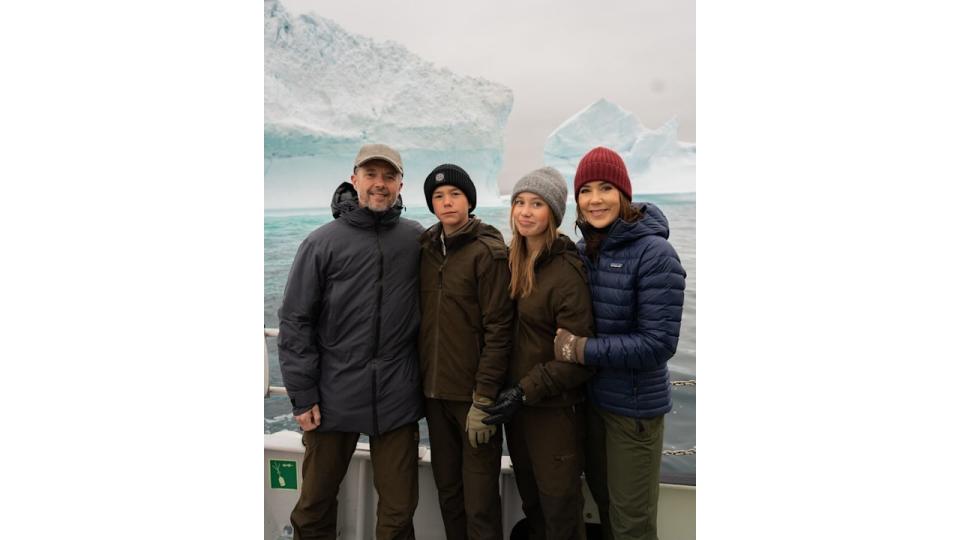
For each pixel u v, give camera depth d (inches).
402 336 52.1
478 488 50.9
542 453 49.1
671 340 44.3
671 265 44.3
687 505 61.5
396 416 52.1
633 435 48.0
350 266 50.6
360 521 65.4
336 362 51.7
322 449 53.3
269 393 66.5
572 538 49.9
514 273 48.4
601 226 47.2
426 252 52.9
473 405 48.9
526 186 45.9
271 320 360.8
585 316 46.9
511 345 50.3
